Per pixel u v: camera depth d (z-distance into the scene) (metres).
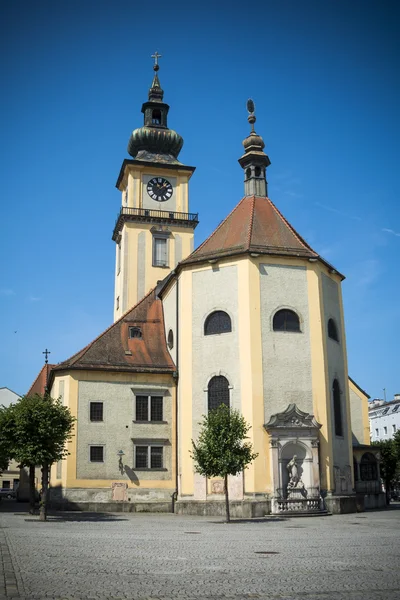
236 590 11.56
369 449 46.88
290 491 35.75
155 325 47.66
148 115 67.69
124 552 16.98
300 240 42.06
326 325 40.38
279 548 18.38
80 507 39.66
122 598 10.62
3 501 65.06
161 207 63.84
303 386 37.88
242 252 39.00
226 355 38.41
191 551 17.47
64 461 40.19
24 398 34.84
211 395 38.53
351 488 39.34
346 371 41.97
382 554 16.88
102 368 42.19
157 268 61.50
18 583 11.73
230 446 31.38
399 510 41.22
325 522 29.91
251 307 38.16
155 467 41.53
